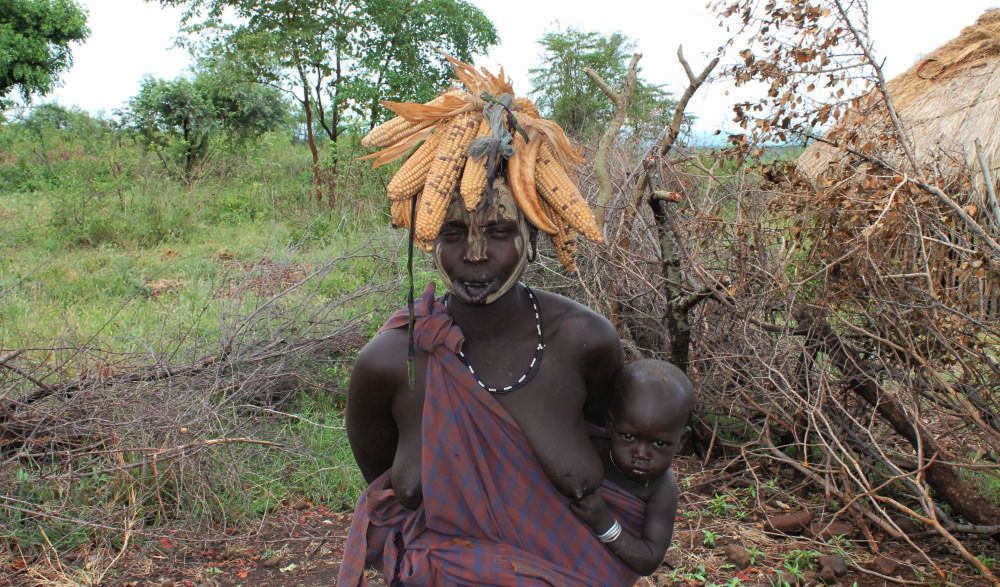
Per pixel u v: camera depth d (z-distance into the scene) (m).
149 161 14.45
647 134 7.07
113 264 10.18
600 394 2.26
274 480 4.75
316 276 7.54
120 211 12.55
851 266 4.20
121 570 3.89
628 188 5.78
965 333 3.98
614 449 2.13
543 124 2.05
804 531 4.14
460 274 1.98
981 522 3.82
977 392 4.13
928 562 3.79
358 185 13.55
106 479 4.37
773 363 4.67
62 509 4.10
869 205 4.00
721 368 4.90
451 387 2.05
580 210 1.98
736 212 5.07
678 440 2.12
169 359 5.54
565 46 18.09
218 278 8.66
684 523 4.24
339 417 5.70
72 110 25.00
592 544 2.11
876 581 3.66
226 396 5.25
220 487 4.57
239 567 3.97
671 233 4.56
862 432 4.62
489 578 1.99
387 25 15.31
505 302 2.08
